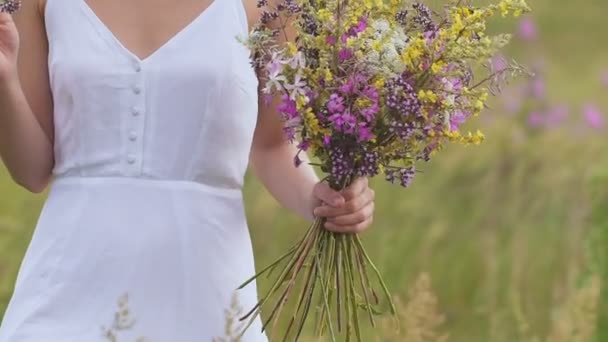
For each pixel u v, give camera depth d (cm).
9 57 404
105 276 400
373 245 838
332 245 404
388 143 393
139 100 406
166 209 404
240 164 417
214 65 407
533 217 886
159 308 400
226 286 408
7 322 412
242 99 411
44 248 409
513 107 1112
